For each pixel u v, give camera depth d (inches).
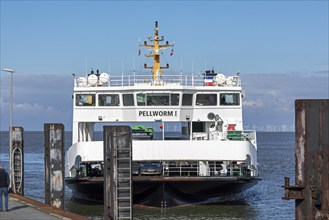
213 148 1353.3
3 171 967.0
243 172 1389.0
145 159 1342.3
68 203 1477.6
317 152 760.3
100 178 1336.1
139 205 1375.5
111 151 885.2
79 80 1533.0
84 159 1364.4
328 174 760.3
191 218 1275.8
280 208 1476.4
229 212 1368.1
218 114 1508.4
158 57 1630.2
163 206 1353.3
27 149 5590.6
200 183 1330.0
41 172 2721.5
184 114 1491.1
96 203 1464.1
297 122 765.9
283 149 5910.4
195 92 1502.2
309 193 761.0
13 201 1104.2
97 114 1507.1
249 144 1382.9
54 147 1147.3
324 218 760.3
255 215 1353.3
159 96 1480.1
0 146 6496.1
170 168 1379.2
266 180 2282.2
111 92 1501.0
